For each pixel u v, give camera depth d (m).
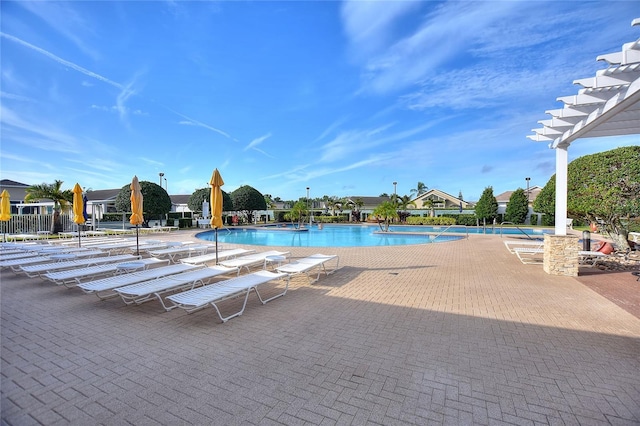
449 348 3.47
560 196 7.82
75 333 3.97
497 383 2.76
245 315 4.63
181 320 4.44
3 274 7.57
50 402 2.52
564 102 5.43
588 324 4.18
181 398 2.56
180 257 10.57
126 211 24.78
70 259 8.15
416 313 4.68
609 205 9.66
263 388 2.69
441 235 20.23
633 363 3.11
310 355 3.31
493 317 4.48
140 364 3.14
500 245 13.40
